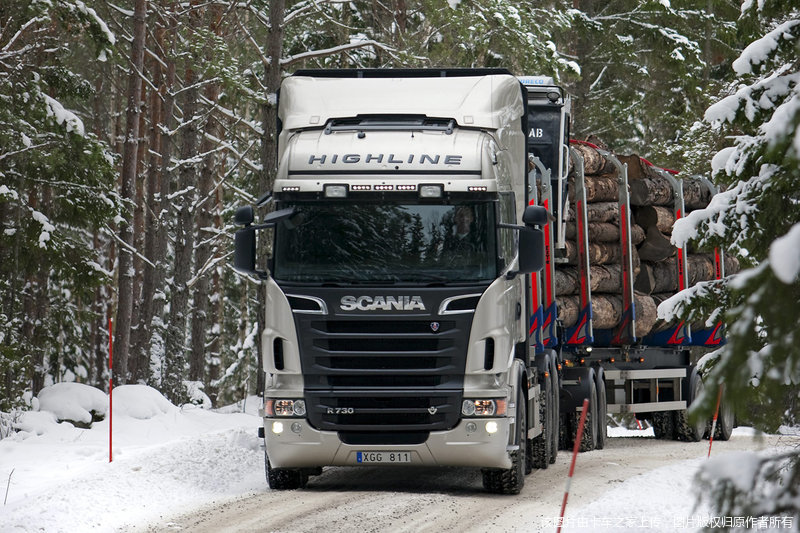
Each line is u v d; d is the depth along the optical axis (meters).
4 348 54.25
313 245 34.09
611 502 31.86
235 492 35.44
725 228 31.23
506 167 36.31
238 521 29.28
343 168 34.34
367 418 33.72
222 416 61.28
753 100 30.66
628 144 121.19
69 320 80.44
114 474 36.31
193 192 78.31
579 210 48.66
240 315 130.12
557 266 48.72
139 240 89.12
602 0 112.75
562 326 47.50
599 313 50.22
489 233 33.84
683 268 55.56
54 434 51.62
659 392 57.47
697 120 96.81
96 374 117.75
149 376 78.31
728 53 105.75
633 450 51.47
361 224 34.03
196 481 37.06
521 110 39.38
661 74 110.56
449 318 33.28
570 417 50.53
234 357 141.75
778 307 12.89
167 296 114.00
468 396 33.44
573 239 48.91
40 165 64.25
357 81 37.53
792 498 14.16
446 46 74.31
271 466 35.00
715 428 58.06
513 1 78.62
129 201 74.31
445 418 33.41
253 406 71.44
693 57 102.69
